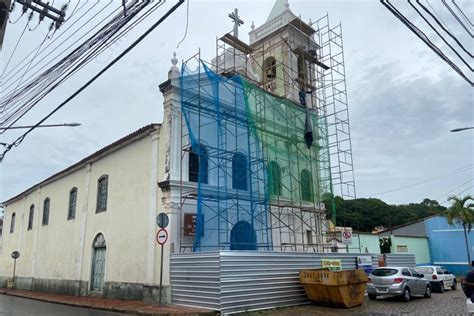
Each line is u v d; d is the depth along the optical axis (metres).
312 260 16.25
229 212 17.84
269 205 19.36
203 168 17.53
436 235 38.91
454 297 18.09
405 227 41.12
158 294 15.26
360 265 18.97
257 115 20.36
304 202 22.47
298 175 22.27
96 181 21.97
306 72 25.73
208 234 16.66
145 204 17.33
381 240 35.59
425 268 21.64
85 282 20.86
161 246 15.12
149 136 18.05
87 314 13.55
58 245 25.02
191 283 13.92
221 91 19.09
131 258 17.52
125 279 17.62
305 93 24.88
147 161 17.84
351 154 23.58
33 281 27.42
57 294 22.78
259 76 25.34
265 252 14.38
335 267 17.34
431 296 18.61
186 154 16.95
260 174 19.64
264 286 13.94
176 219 15.79
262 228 19.11
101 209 20.97
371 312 13.08
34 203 30.42
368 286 16.73
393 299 16.86
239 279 13.26
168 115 17.02
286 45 24.69
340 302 14.01
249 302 13.31
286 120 22.22
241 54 23.58
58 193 26.73
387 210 53.16
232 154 18.84
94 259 20.78
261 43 26.16
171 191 15.95
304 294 15.24
